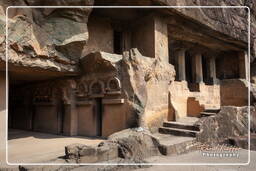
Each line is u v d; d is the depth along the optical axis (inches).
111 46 452.4
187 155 259.8
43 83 434.9
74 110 371.9
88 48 409.1
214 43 594.2
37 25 288.7
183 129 331.6
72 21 319.6
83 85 359.6
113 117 320.5
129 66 313.0
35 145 292.5
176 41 556.7
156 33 409.1
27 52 275.1
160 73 373.4
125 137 239.9
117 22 454.9
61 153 238.4
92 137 339.0
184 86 516.4
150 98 346.3
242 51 682.2
